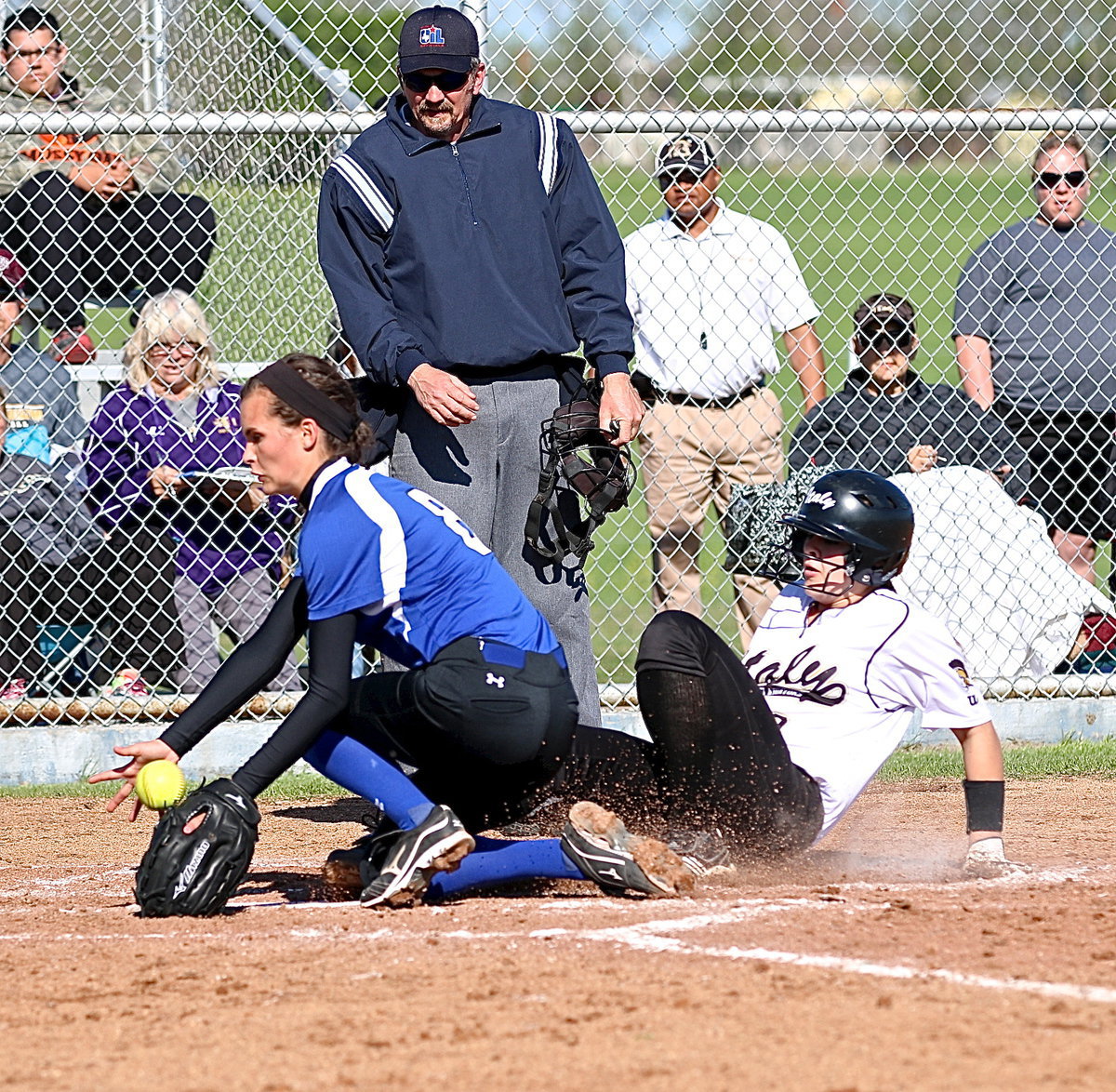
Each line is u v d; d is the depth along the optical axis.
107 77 25.05
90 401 23.62
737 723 11.77
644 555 35.09
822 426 22.30
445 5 21.22
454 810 12.52
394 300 15.32
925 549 21.67
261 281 26.03
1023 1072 7.10
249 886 13.64
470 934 10.48
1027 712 21.84
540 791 12.38
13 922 11.83
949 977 8.95
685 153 21.80
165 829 11.59
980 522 21.83
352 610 11.45
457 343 15.02
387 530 11.43
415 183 15.09
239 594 21.00
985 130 21.61
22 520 20.30
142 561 20.47
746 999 8.48
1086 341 22.69
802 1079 7.06
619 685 21.97
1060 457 23.36
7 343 21.56
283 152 24.69
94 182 23.27
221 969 9.62
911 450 22.14
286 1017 8.41
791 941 9.96
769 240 22.44
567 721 11.84
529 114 15.64
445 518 11.92
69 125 19.72
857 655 12.70
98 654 21.42
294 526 21.31
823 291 54.94
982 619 21.78
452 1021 8.18
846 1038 7.70
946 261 57.34
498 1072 7.29
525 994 8.69
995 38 23.59
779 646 13.12
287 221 25.20
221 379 21.55
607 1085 7.05
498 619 11.78
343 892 12.48
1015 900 11.41
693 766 11.98
